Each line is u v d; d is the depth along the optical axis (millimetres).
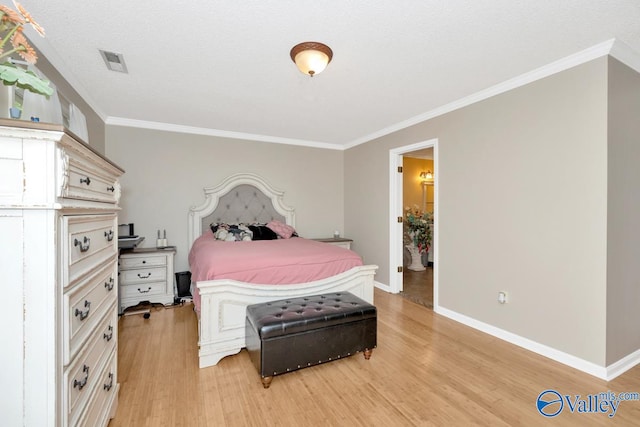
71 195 927
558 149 2102
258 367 1795
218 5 1498
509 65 2135
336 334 1974
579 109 1985
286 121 3576
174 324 2775
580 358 1992
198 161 3918
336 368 2012
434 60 2057
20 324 786
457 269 2879
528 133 2283
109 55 2012
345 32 1724
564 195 2070
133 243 3014
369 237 4324
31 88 868
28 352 794
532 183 2262
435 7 1497
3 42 830
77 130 2152
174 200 3783
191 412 1558
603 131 1870
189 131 3838
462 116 2826
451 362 2092
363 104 2959
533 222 2258
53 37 1793
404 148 3611
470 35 1750
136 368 1987
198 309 2270
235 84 2484
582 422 1505
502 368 2014
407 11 1531
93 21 1638
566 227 2061
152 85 2510
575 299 2016
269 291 2223
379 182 4098
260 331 1752
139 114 3318
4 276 772
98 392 1222
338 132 4117
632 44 1843
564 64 2043
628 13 1536
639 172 2094
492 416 1544
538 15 1560
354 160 4672
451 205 2945
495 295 2533
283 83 2465
